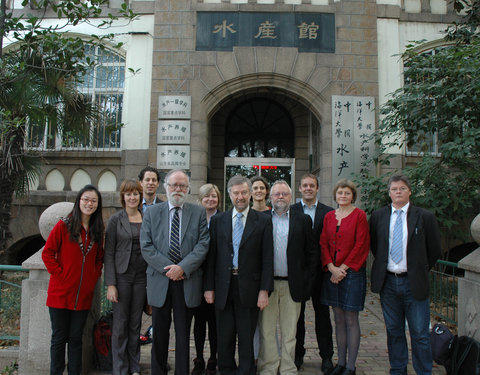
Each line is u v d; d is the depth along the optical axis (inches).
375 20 314.3
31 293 135.6
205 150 305.4
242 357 125.7
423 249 126.1
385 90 312.8
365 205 250.7
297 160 386.6
